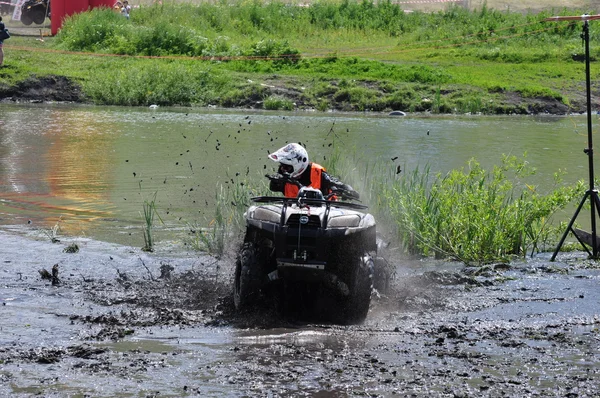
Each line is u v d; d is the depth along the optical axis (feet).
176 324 34.71
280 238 35.14
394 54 200.85
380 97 156.35
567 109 156.35
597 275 45.57
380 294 39.68
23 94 151.53
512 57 196.24
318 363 29.68
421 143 101.81
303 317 36.88
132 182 71.36
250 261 36.19
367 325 35.45
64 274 43.11
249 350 31.12
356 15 242.99
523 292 41.70
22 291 39.32
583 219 59.72
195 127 116.57
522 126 128.16
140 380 27.43
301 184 40.01
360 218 36.68
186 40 193.57
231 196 62.69
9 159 83.87
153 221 56.90
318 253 35.01
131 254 48.08
